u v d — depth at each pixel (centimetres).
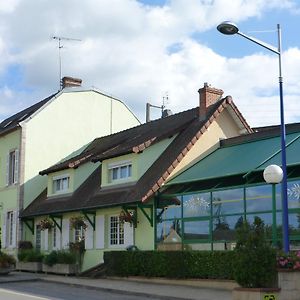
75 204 2712
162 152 2538
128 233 2436
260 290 1360
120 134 3209
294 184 1834
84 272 2516
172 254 2027
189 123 2614
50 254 2686
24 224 3198
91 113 3519
